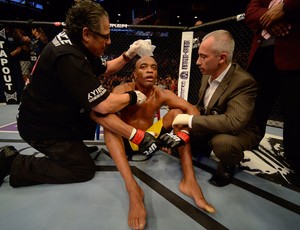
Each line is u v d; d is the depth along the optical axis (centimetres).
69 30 134
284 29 143
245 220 117
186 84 348
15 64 477
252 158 204
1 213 118
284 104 159
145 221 111
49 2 948
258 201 135
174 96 181
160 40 589
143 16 923
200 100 187
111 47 565
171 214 121
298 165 160
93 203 129
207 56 147
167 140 139
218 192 144
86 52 140
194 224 113
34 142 149
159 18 874
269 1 165
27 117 144
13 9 883
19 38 454
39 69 132
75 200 132
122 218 117
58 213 120
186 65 341
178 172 172
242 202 133
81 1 130
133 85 187
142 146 135
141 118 184
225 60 148
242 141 149
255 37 181
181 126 153
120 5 953
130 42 591
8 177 159
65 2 932
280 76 160
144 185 151
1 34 430
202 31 328
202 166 185
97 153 208
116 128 134
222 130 140
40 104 138
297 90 149
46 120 142
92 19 125
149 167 180
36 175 143
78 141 156
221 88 155
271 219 118
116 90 180
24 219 114
